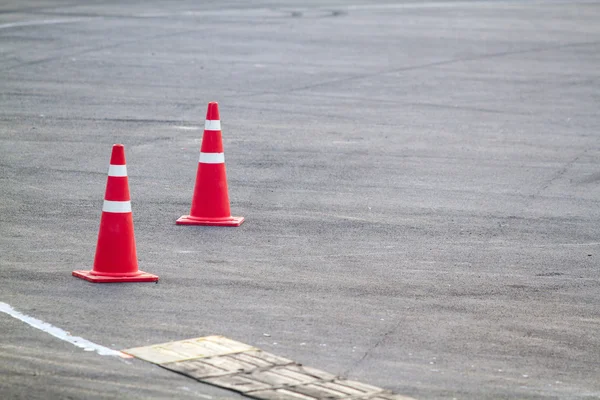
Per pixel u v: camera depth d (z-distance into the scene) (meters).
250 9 51.56
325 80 31.66
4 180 19.39
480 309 13.05
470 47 38.91
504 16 49.69
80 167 20.61
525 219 17.72
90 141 22.98
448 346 11.71
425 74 33.03
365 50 37.72
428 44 39.53
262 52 36.75
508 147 23.47
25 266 14.33
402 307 13.03
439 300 13.36
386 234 16.56
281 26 44.03
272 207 18.08
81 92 28.78
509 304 13.30
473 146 23.48
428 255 15.46
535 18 48.88
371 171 20.92
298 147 22.94
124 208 13.88
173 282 13.82
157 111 26.56
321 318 12.52
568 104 28.78
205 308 12.77
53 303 12.80
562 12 51.81
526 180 20.52
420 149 23.06
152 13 48.28
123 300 12.99
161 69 32.84
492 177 20.69
